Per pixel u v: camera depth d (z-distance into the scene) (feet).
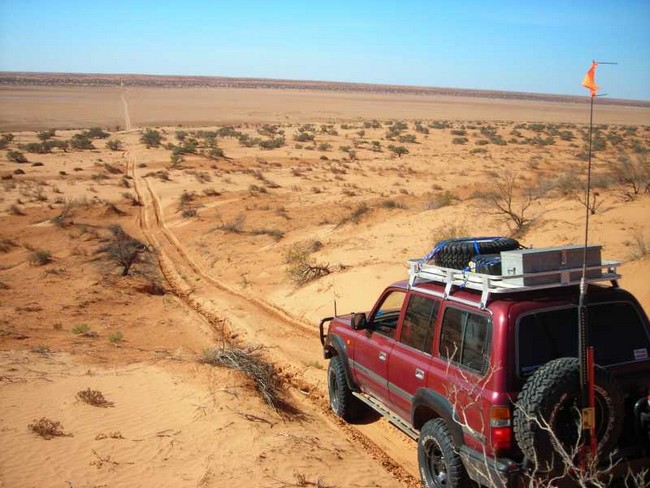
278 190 131.34
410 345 22.06
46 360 35.70
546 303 17.97
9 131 292.61
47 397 28.48
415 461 24.18
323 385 34.32
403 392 22.29
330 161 181.68
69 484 20.15
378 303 24.85
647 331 18.89
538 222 62.23
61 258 81.35
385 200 102.06
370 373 25.03
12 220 106.11
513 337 17.40
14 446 22.79
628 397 18.04
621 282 39.99
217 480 20.54
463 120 434.30
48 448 22.75
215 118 409.49
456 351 19.13
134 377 32.19
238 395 28.71
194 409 26.84
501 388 17.07
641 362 18.49
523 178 122.21
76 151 207.21
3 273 74.13
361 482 21.40
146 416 26.30
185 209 112.68
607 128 330.75
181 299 62.90
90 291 61.98
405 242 67.92
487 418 17.20
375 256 64.28
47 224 103.19
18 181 142.92
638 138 246.68
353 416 28.32
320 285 57.06
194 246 88.53
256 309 56.03
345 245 71.82
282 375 36.78
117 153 204.54
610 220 56.44
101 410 26.84
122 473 21.02
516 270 18.40
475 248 21.21
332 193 123.95
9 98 569.23
